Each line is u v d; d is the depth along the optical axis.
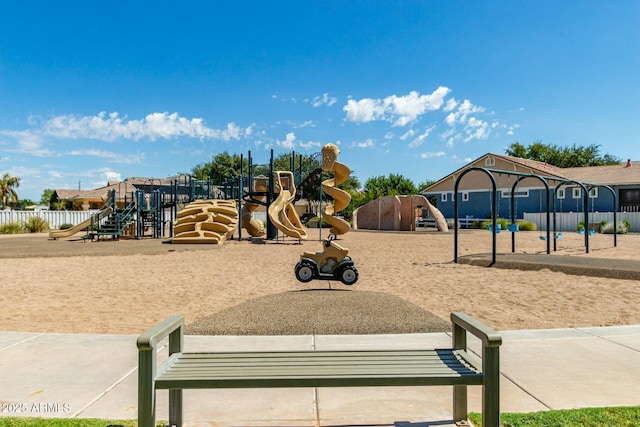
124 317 7.66
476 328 3.18
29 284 11.15
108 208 29.67
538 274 12.51
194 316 7.70
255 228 31.75
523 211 43.91
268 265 15.13
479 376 3.04
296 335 6.18
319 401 4.00
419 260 16.55
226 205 27.05
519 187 44.06
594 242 24.12
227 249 21.31
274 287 10.70
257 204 30.23
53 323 7.24
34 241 26.80
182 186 33.19
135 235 31.48
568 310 8.05
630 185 38.91
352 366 3.26
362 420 3.61
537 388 4.24
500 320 7.31
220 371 3.14
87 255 17.94
